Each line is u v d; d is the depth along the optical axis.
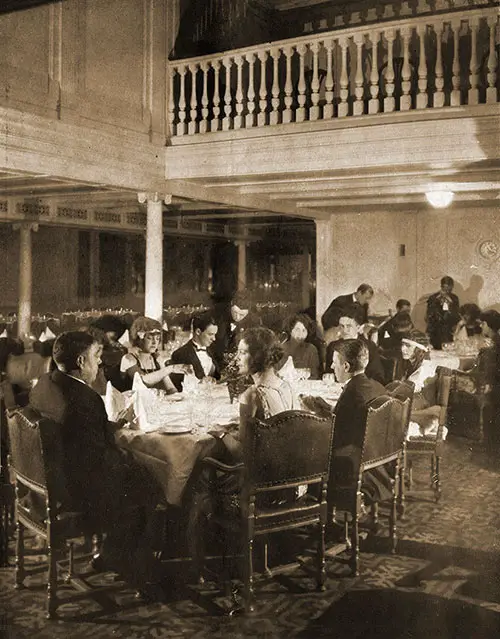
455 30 6.45
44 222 10.88
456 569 3.85
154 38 8.11
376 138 6.86
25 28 6.55
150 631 3.19
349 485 3.77
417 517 4.68
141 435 3.79
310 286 15.19
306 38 7.18
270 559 3.93
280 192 9.74
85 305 13.55
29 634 3.15
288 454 3.39
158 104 8.21
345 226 12.52
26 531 4.38
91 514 3.45
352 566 3.76
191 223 13.77
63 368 3.61
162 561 3.89
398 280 12.16
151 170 8.07
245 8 10.05
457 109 6.48
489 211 11.43
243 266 15.12
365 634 3.12
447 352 8.05
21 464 3.49
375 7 10.57
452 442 6.77
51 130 6.82
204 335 5.68
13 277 12.38
